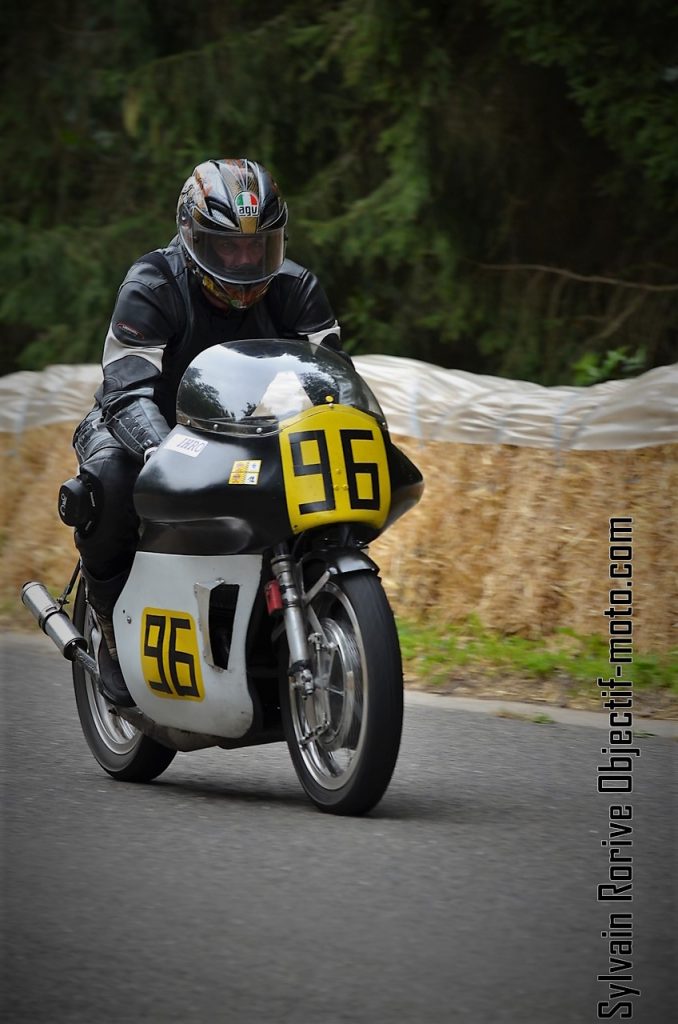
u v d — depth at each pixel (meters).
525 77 45.97
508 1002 11.80
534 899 14.20
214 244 18.28
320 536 17.30
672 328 45.53
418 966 12.48
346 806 16.89
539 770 19.95
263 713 17.64
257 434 17.11
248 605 17.25
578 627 27.66
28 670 27.64
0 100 54.84
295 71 48.00
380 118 48.25
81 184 54.78
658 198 43.44
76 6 54.34
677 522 27.19
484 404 29.59
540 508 28.59
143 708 18.69
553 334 46.12
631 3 40.97
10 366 57.59
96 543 18.69
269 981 12.15
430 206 45.75
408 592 29.56
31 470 36.44
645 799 18.42
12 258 50.12
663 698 24.59
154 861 15.31
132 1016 11.50
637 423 27.94
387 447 17.44
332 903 13.98
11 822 16.91
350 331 48.31
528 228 47.81
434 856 15.53
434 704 24.62
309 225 46.00
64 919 13.52
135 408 18.45
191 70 48.28
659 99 41.22
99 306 50.34
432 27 44.16
